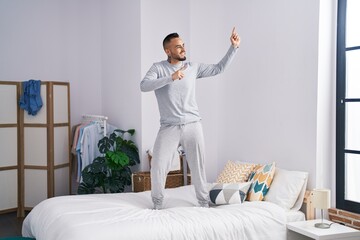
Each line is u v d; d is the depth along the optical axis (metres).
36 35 5.59
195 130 3.45
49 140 5.03
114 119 5.62
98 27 6.00
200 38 5.01
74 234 2.65
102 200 3.50
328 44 3.67
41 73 5.64
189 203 3.63
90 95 5.98
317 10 3.62
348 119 3.62
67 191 5.36
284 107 3.98
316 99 3.64
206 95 4.95
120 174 4.88
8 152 5.05
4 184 5.04
